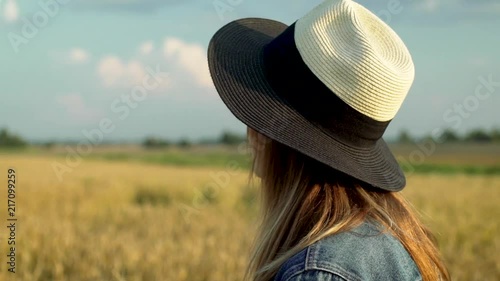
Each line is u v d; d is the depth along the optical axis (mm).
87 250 8672
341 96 1522
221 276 7633
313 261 1354
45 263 7836
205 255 8797
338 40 1565
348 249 1383
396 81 1558
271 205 1648
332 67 1529
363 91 1521
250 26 1872
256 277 1497
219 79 1646
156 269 7742
